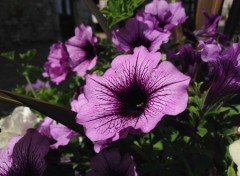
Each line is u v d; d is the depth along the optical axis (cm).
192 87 18
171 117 17
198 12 27
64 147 19
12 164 16
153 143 17
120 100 16
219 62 15
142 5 27
